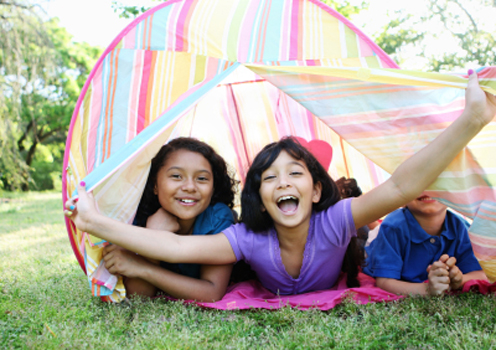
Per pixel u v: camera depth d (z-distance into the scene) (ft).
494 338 5.44
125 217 7.86
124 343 5.91
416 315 6.31
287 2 8.82
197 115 12.71
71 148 8.44
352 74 7.29
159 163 8.61
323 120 7.76
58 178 82.07
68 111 72.13
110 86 8.37
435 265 7.34
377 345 5.57
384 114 7.58
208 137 13.04
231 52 8.47
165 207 8.56
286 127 12.95
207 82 7.89
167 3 8.51
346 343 5.54
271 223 8.25
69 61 70.28
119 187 7.61
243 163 13.30
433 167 6.98
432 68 49.85
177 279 7.68
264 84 12.57
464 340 5.47
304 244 8.14
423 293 7.61
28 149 80.33
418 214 8.57
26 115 66.49
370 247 9.45
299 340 5.73
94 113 8.35
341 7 34.83
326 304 7.19
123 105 8.37
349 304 7.01
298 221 7.69
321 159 12.33
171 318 6.64
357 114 7.66
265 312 6.93
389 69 7.17
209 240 7.80
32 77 46.47
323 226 7.95
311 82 7.73
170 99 8.77
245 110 13.12
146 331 6.10
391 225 8.77
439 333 5.86
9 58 43.45
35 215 26.45
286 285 8.41
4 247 14.62
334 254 8.11
